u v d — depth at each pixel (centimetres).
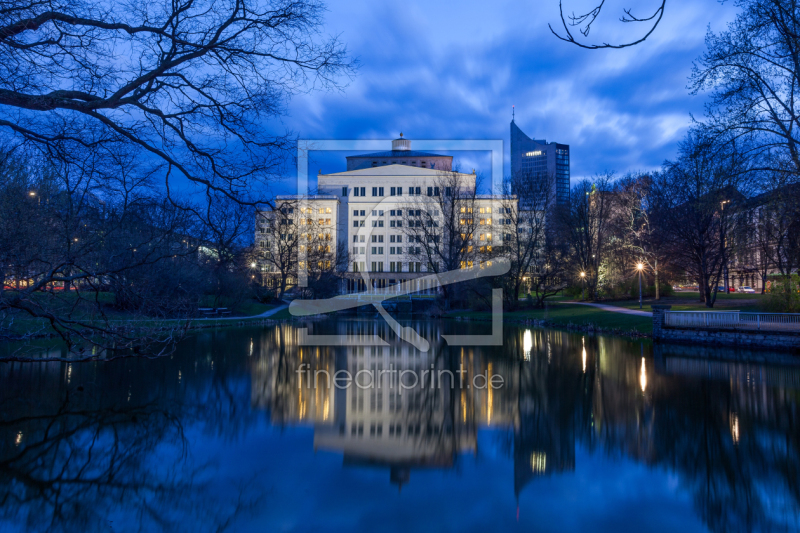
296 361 1770
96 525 586
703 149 1908
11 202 824
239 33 665
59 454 825
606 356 1872
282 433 943
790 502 662
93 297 1352
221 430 961
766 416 1043
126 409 1099
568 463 802
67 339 796
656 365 1655
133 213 859
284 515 618
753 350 1928
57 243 866
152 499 661
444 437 927
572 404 1168
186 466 780
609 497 681
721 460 809
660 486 716
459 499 669
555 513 627
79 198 833
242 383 1384
